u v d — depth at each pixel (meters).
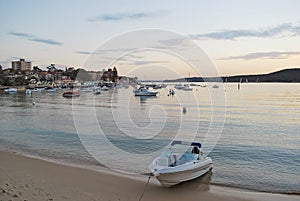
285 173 10.59
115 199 7.41
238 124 23.27
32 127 21.22
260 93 70.25
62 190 7.81
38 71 121.00
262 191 8.70
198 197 7.95
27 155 12.50
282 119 26.58
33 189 7.71
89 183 8.62
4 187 7.73
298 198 8.14
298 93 70.06
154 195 7.90
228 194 8.30
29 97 62.19
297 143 15.94
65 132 18.83
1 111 34.22
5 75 111.25
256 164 11.77
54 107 38.81
